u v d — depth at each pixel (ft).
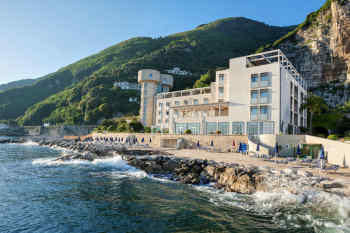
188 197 53.31
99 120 460.55
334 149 76.48
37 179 72.64
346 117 211.61
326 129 212.43
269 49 392.88
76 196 54.19
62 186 63.72
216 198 52.34
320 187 45.96
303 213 42.75
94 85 566.36
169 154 104.99
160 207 46.47
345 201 40.50
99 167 98.73
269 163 72.64
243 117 133.69
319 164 67.67
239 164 68.69
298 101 169.99
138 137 182.91
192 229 36.27
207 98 219.20
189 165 77.15
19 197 53.11
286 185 50.01
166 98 260.42
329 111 244.22
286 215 41.68
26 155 145.18
